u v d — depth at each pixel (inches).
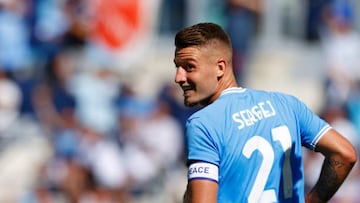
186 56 615.5
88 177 1466.5
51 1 1594.5
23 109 1531.7
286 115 623.8
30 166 1505.9
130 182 1508.4
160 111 1571.1
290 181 616.1
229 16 1670.8
